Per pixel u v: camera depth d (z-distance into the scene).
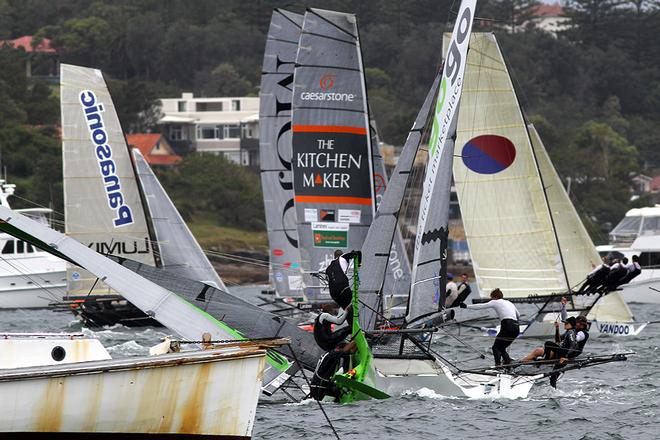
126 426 60.44
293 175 116.06
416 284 95.56
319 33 115.38
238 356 62.41
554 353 90.88
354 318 83.69
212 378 61.94
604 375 101.56
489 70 143.62
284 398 85.50
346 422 76.12
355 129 116.62
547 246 142.62
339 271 87.94
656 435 73.00
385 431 73.50
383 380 87.06
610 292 141.75
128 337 138.88
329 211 116.50
